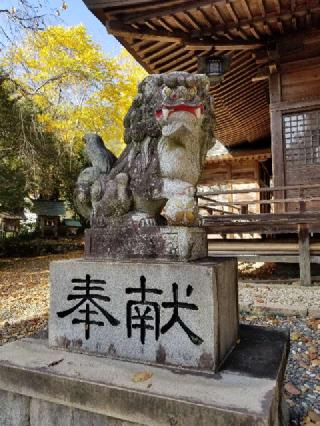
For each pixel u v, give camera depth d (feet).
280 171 24.45
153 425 5.60
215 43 21.88
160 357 6.79
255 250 23.48
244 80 28.35
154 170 7.86
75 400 6.23
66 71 42.06
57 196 67.21
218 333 6.72
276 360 7.06
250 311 16.94
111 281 7.39
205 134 8.02
